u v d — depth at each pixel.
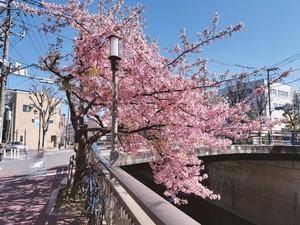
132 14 7.71
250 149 19.89
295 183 18.59
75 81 8.10
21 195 8.41
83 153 8.01
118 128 8.16
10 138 46.91
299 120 37.50
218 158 19.27
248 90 30.33
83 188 7.12
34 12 7.55
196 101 7.00
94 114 9.25
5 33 16.64
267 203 20.39
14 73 17.56
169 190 8.85
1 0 14.73
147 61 6.85
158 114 7.45
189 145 7.61
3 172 14.09
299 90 53.97
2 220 5.95
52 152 34.59
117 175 3.24
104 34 7.14
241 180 23.19
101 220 4.97
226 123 7.75
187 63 7.16
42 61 7.47
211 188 27.02
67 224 5.65
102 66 7.60
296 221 17.80
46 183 10.49
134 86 7.30
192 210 23.48
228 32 6.66
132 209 2.70
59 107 56.09
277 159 20.14
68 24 7.83
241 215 22.41
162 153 7.77
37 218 6.08
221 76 6.82
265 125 8.13
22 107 48.69
